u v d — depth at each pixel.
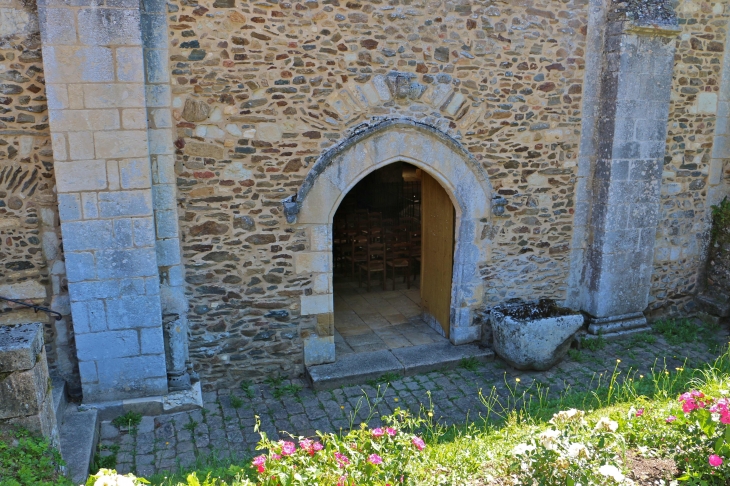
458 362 5.37
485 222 5.44
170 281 4.59
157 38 4.19
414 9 4.79
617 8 5.38
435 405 4.69
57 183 3.97
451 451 3.44
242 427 4.38
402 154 4.98
